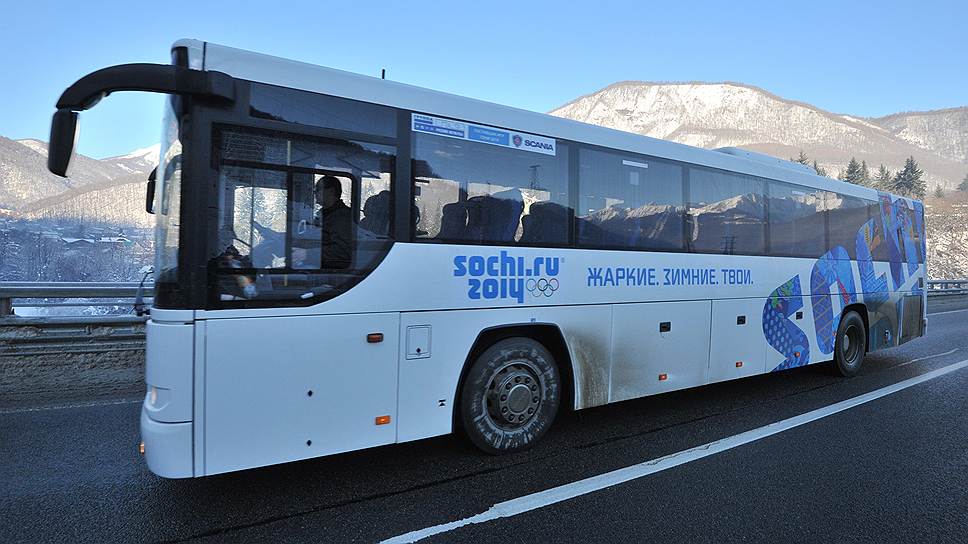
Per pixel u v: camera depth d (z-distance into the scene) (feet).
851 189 25.58
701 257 18.84
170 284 10.26
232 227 10.57
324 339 11.48
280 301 10.99
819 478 13.28
